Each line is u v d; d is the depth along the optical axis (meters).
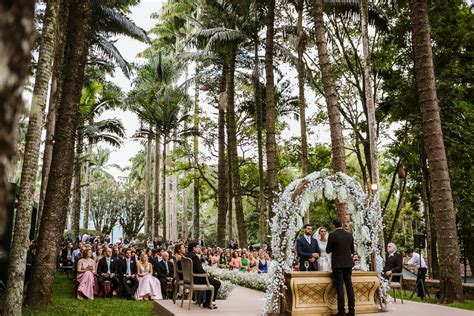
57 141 10.81
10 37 1.21
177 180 44.56
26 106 1.28
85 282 12.35
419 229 31.25
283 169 30.59
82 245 16.22
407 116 17.84
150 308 10.88
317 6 14.09
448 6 16.62
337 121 12.92
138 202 53.88
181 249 12.28
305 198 8.73
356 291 8.62
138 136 31.33
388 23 19.27
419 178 20.47
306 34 19.62
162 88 31.28
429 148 11.45
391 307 8.98
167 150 32.62
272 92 18.59
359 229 9.50
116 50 24.84
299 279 7.95
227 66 25.28
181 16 37.50
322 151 25.42
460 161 16.25
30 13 1.27
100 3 19.77
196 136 30.27
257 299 11.16
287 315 7.95
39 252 10.24
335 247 7.88
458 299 10.55
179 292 12.58
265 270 16.77
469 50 16.77
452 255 10.80
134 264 13.50
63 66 18.48
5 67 1.19
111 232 53.09
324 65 13.51
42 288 10.08
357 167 32.78
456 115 15.91
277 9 21.70
